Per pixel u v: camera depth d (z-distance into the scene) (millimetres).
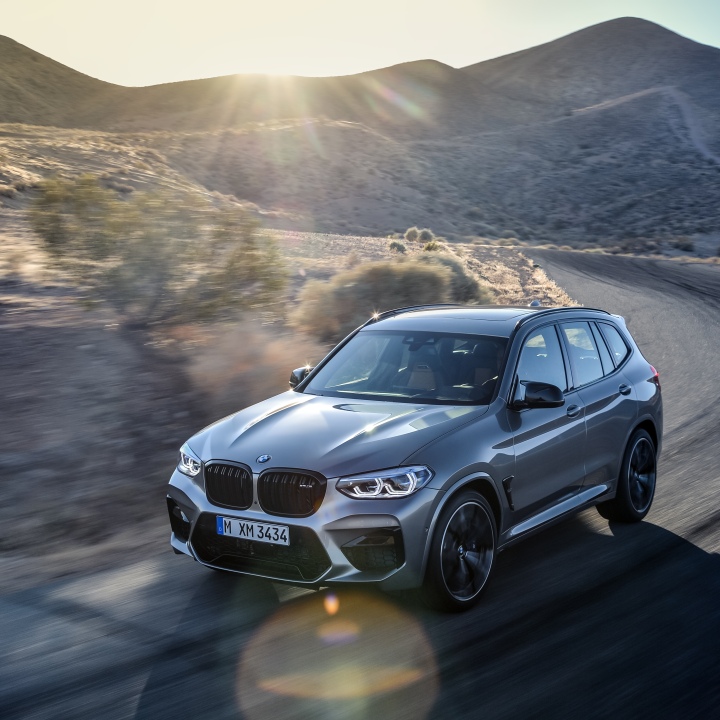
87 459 7949
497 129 171500
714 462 8766
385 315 6809
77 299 13922
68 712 3914
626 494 6719
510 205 99062
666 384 13750
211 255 12984
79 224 12344
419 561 4762
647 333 20203
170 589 5449
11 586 5543
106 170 57469
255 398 10102
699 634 4688
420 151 115688
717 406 11789
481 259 42719
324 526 4684
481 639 4664
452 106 189250
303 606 5141
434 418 5250
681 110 150250
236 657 4465
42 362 10148
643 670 4266
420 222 83312
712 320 22953
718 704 3922
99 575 5730
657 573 5664
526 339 6047
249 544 4926
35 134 91812
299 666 4352
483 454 5129
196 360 10844
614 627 4793
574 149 126875
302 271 24344
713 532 6535
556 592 5352
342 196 88125
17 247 21688
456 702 3971
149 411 9203
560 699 3986
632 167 112812
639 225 85375
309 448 4953
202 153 93438
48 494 7195
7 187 35500
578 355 6504
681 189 99250
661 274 39438
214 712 3896
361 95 194125
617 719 3803
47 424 8453
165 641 4668
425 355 5984
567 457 5949
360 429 5141
